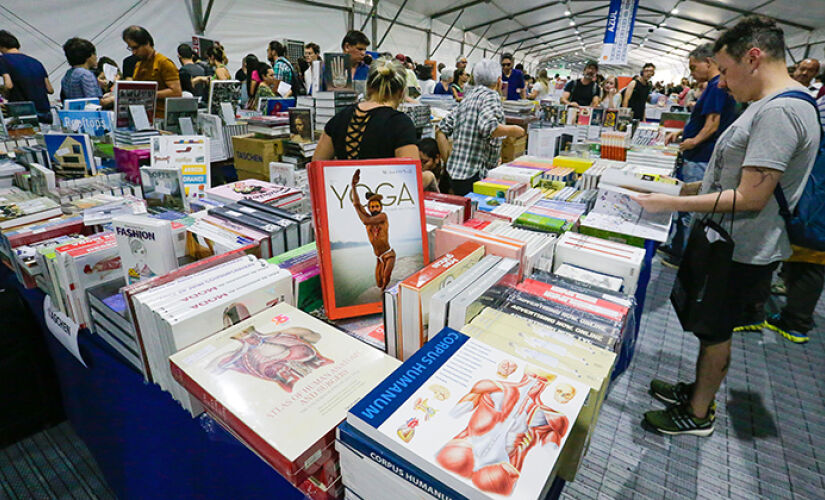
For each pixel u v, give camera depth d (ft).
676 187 5.43
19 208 5.10
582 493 5.39
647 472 5.69
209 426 2.88
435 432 2.07
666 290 10.91
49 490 5.41
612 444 6.13
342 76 9.63
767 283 5.04
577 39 72.28
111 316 3.49
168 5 21.07
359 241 3.64
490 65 9.08
